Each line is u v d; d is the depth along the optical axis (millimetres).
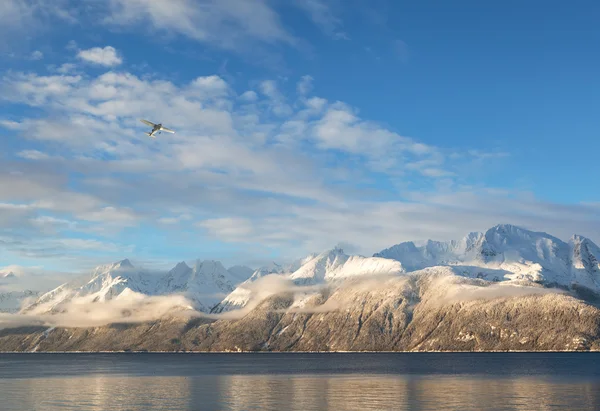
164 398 143875
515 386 164750
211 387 173000
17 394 157625
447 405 124812
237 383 186875
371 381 189250
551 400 131500
